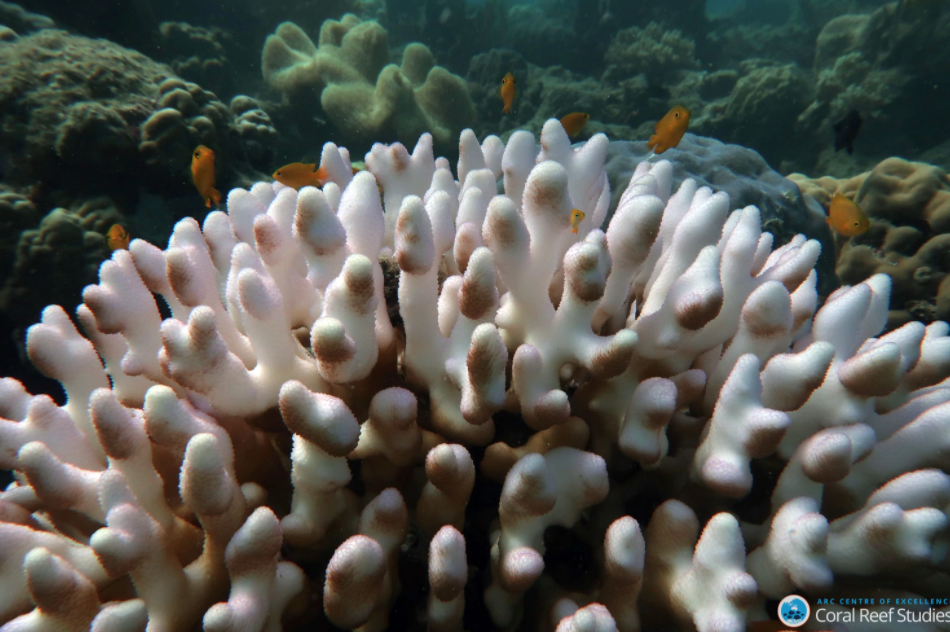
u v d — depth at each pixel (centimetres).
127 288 26
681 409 26
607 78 234
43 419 24
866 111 191
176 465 23
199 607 21
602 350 22
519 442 27
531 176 22
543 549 22
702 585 19
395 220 35
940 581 23
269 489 26
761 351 25
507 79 89
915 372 29
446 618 21
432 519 23
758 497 27
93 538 17
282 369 23
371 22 171
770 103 194
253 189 35
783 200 81
